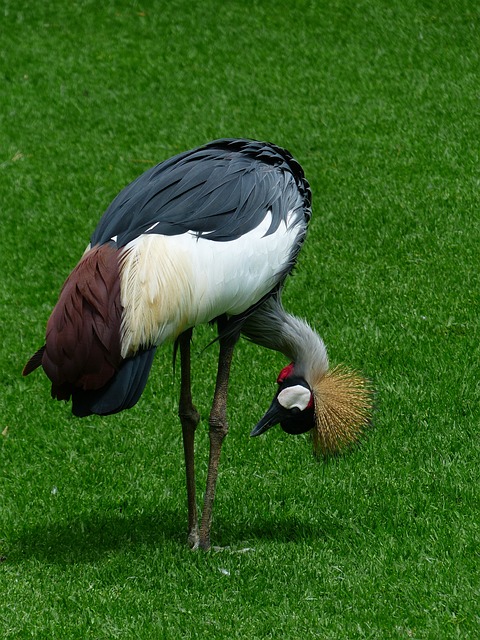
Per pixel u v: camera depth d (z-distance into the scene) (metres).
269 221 8.44
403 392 11.52
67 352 7.88
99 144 20.12
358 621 7.61
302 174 9.23
